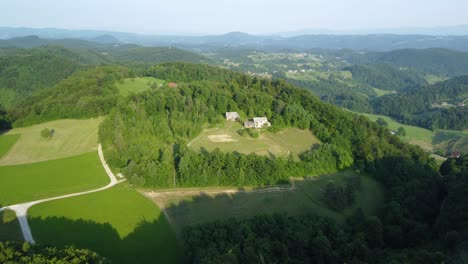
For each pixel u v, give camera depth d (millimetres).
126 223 79375
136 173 97688
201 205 89875
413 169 111375
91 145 122562
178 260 69062
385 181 111188
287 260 64250
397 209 84875
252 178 101625
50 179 97625
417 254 60438
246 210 88750
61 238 71375
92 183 97062
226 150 120750
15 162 108000
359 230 78062
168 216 84062
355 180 108938
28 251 49375
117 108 137500
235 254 61594
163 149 113500
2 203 82938
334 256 66438
